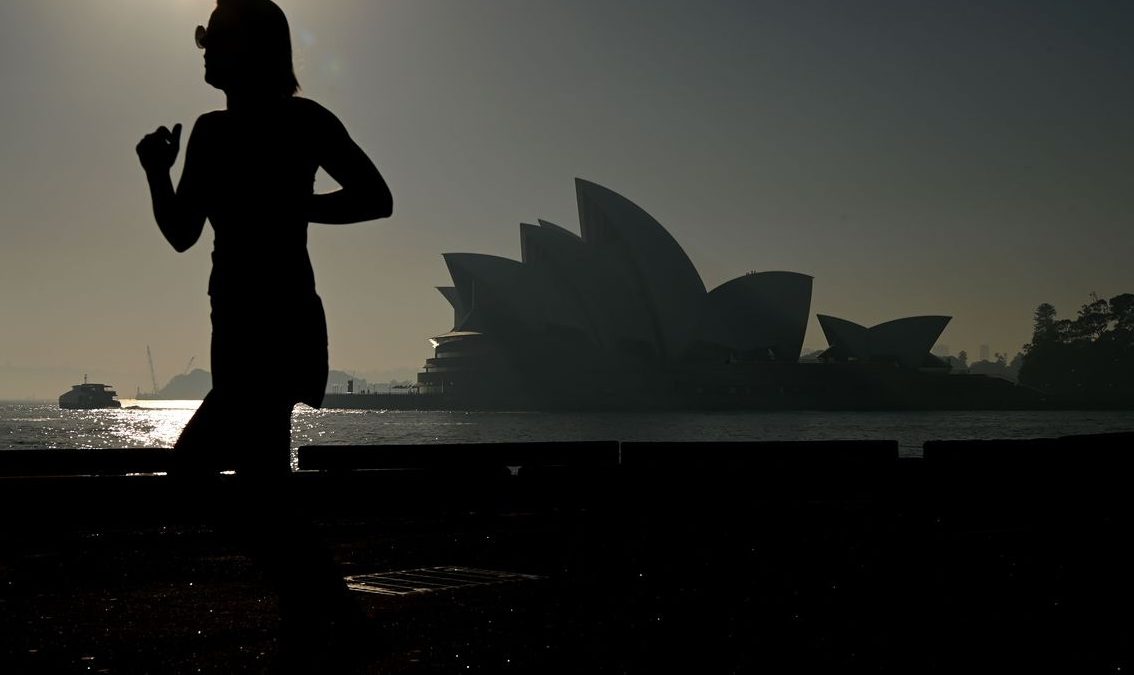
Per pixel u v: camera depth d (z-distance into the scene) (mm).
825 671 2115
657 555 4203
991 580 3477
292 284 2162
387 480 5840
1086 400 144000
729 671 2107
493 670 2096
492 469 6273
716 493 6617
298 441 51688
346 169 2232
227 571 3701
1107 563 3943
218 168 2146
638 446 6547
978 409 136500
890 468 6945
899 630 2574
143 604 2986
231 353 2113
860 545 4562
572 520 5793
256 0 2279
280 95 2283
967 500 6785
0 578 3508
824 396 128125
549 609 2867
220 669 2119
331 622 2215
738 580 3477
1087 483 7078
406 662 2166
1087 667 2178
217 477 2129
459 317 138375
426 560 4082
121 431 71625
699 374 125375
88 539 4691
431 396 138750
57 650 2316
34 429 75812
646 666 2145
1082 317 170250
